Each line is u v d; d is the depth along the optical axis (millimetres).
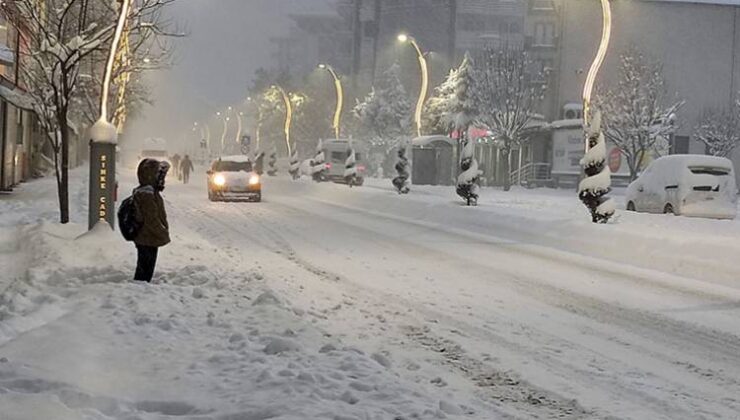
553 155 59250
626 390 7168
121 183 43438
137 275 11133
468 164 26578
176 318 8711
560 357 8305
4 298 9352
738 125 63250
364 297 11398
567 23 66625
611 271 14500
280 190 43719
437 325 9688
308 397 6004
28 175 39344
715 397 7016
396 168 35812
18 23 18234
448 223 23609
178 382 6398
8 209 21984
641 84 56531
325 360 7195
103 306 9172
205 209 27703
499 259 15922
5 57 25344
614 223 19031
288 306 9898
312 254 16062
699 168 23797
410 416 5715
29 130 39344
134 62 24766
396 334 9148
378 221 24094
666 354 8531
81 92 26359
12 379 6145
